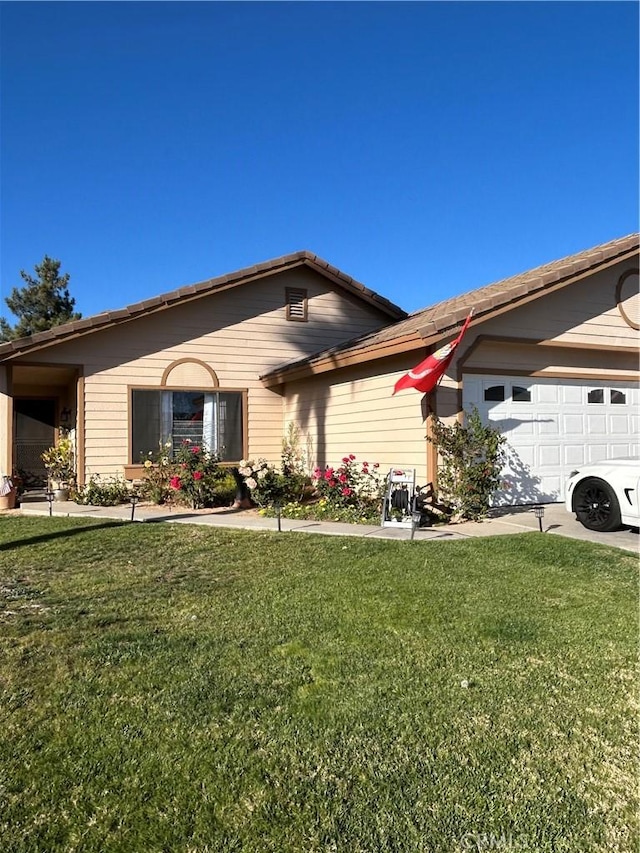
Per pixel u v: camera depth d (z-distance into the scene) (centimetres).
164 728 301
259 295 1347
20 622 455
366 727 301
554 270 960
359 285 1409
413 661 380
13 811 240
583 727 303
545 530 789
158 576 589
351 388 1099
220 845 221
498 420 989
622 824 233
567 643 411
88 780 259
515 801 246
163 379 1252
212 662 379
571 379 1066
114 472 1204
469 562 624
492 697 333
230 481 1121
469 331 944
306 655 390
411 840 224
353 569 599
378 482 967
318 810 240
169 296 1215
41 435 1620
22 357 1127
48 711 319
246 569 612
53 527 857
